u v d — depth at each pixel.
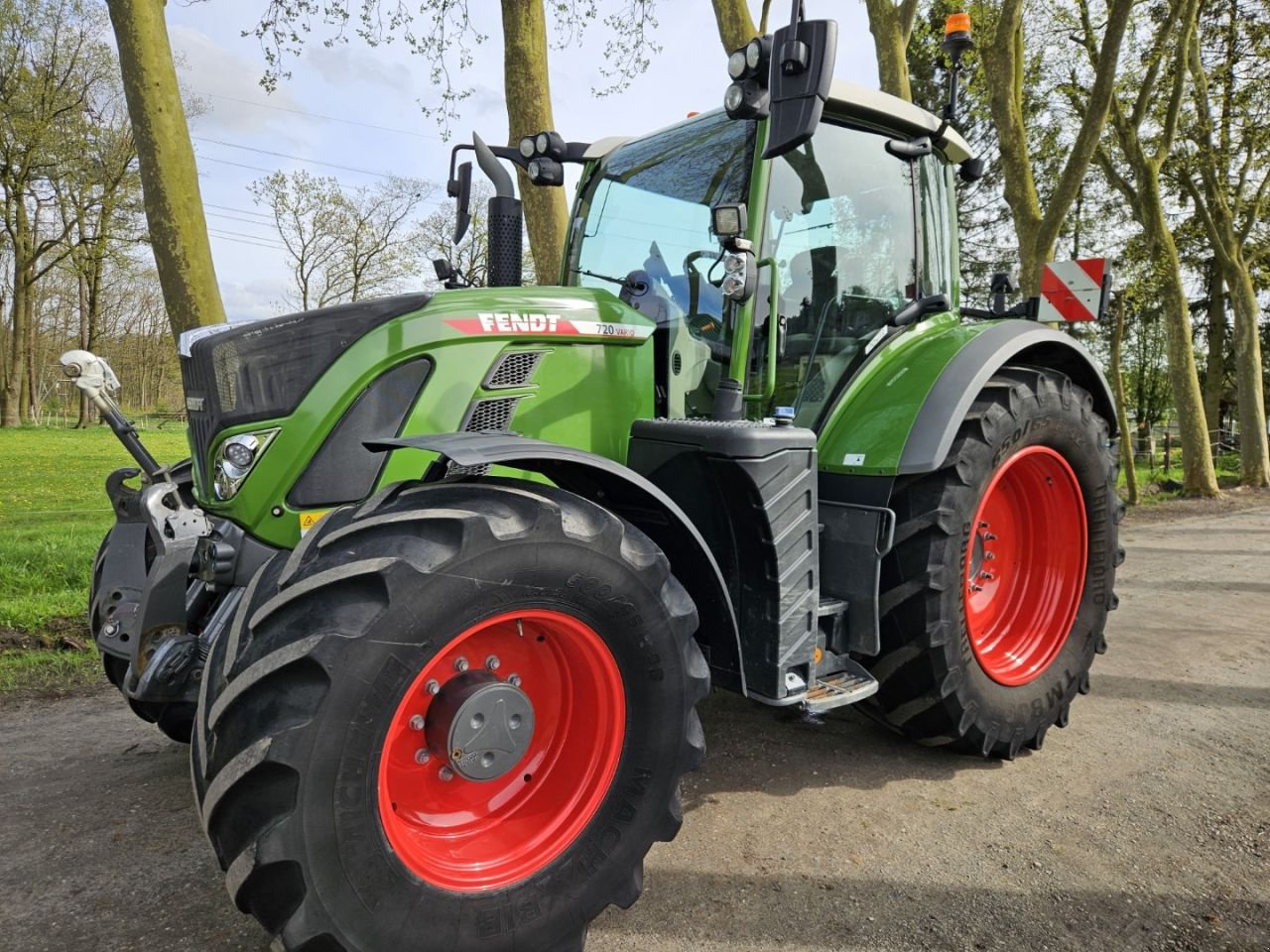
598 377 2.73
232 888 1.70
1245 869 2.51
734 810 2.86
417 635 1.80
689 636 2.22
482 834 2.07
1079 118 13.05
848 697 2.77
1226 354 24.97
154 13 5.11
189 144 5.28
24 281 31.97
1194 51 13.46
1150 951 2.14
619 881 2.12
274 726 1.69
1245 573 6.79
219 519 2.53
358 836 1.75
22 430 28.98
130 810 2.82
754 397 2.85
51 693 3.98
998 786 3.05
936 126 3.52
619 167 3.41
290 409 2.39
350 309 2.46
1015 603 3.58
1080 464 3.52
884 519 2.89
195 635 2.58
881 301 3.45
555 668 2.19
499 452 1.97
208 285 5.33
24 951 2.08
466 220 3.46
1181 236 16.12
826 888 2.40
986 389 3.23
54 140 27.56
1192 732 3.54
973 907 2.31
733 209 2.56
